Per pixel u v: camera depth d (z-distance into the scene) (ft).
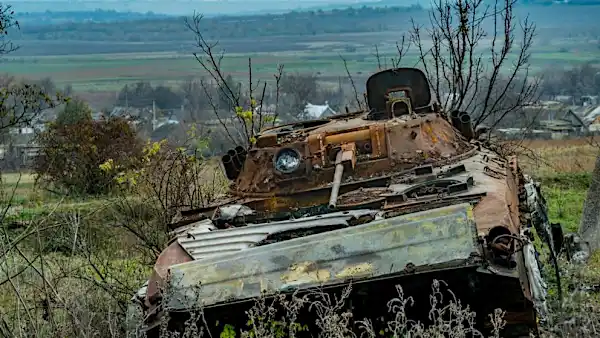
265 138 35.42
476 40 60.95
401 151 34.01
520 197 37.55
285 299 23.76
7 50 61.41
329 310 22.59
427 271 23.08
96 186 80.33
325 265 24.20
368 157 33.78
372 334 22.54
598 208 44.93
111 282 38.40
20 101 56.18
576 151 87.71
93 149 80.48
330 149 34.01
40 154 81.46
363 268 23.76
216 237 27.78
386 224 24.61
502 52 62.49
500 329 23.29
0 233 34.71
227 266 24.90
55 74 315.17
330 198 31.14
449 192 28.43
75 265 39.42
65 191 80.12
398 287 22.06
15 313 31.96
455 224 23.81
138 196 52.49
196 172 48.32
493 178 31.04
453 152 35.63
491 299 23.16
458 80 58.59
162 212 47.39
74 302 29.22
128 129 84.99
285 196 33.17
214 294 24.35
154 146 49.26
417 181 31.40
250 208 32.78
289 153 33.94
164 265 26.63
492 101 78.89
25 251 42.14
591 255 41.01
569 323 26.11
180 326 24.80
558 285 30.37
